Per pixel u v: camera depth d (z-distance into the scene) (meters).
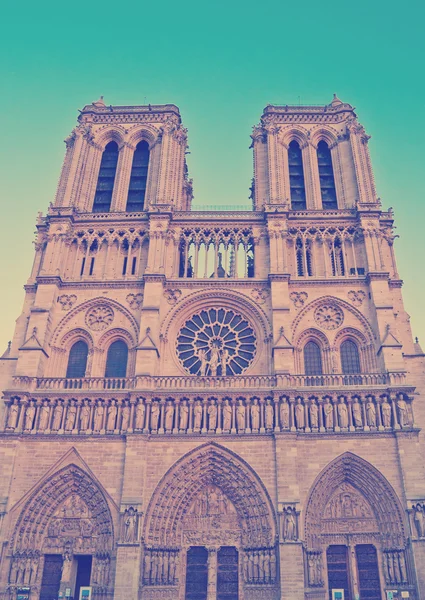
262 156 77.69
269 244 68.12
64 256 68.88
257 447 55.94
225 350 63.88
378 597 52.00
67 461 56.38
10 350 64.25
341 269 68.38
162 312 65.25
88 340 64.88
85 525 55.16
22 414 57.97
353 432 56.06
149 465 55.56
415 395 59.81
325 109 81.38
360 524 54.59
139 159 80.25
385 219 71.56
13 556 53.19
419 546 51.12
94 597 51.69
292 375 58.97
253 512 54.28
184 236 70.31
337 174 76.38
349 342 64.44
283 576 50.06
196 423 57.00
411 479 53.66
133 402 57.88
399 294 66.69
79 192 74.25
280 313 63.22
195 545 54.62
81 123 80.50
